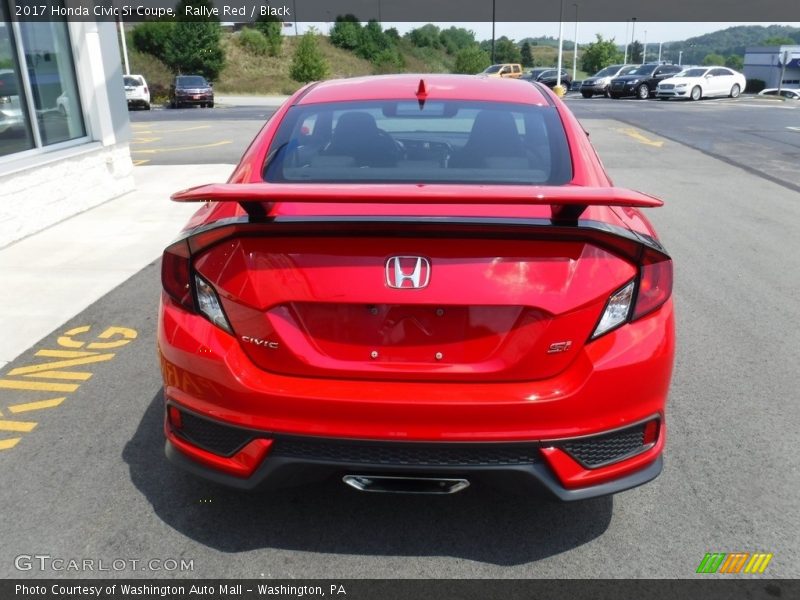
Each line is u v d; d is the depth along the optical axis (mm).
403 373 2199
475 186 2047
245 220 2199
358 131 2891
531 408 2145
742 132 17438
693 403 3635
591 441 2227
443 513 2742
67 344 4426
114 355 4262
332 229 2123
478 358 2201
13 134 7203
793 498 2838
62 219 7738
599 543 2572
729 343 4418
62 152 7715
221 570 2439
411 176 2646
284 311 2227
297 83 53500
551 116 3008
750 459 3119
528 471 2203
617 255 2201
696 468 3047
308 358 2229
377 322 2201
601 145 14609
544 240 2146
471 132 2875
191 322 2322
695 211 8305
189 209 8297
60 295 5316
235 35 62875
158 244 6742
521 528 2656
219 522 2688
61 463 3094
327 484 2924
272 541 2582
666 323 2287
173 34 51094
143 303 5145
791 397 3707
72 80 8258
